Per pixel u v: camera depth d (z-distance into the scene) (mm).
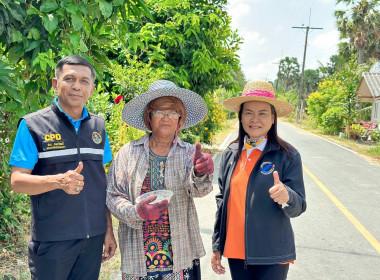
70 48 3074
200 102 2295
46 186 1812
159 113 2137
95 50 3547
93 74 2150
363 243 4648
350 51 36219
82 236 2039
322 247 4477
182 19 7824
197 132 11352
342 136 23141
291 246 2141
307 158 13031
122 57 7641
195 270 2275
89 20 3391
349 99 24062
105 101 5648
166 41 7781
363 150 16125
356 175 9805
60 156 2018
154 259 2096
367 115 33031
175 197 2141
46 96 3158
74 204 2023
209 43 8781
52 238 1982
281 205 2043
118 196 2133
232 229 2221
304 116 57938
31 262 2066
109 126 5531
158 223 2115
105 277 3389
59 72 2053
